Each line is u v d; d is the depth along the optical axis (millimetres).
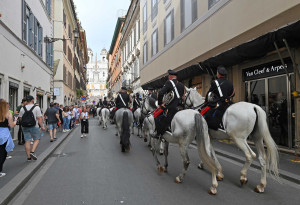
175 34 16828
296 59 7488
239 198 4270
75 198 4336
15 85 11742
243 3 9539
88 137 13336
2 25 10180
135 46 32125
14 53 11664
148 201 4160
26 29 13688
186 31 14914
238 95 10359
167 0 18391
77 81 47531
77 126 21938
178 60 16234
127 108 8898
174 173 5875
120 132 8617
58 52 26516
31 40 14617
